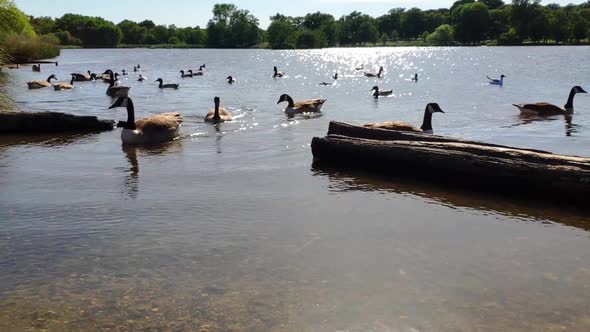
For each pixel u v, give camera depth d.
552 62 19.66
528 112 6.39
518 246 2.39
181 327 1.72
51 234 2.57
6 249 2.39
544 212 2.87
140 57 31.91
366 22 61.28
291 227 2.63
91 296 1.94
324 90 10.52
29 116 5.39
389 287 1.99
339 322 1.75
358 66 21.92
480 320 1.75
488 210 2.90
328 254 2.30
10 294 1.97
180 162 4.07
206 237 2.51
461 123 5.78
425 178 3.51
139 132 4.84
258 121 6.15
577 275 2.08
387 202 3.05
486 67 18.12
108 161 4.11
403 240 2.47
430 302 1.87
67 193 3.23
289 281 2.04
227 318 1.77
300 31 54.91
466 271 2.12
